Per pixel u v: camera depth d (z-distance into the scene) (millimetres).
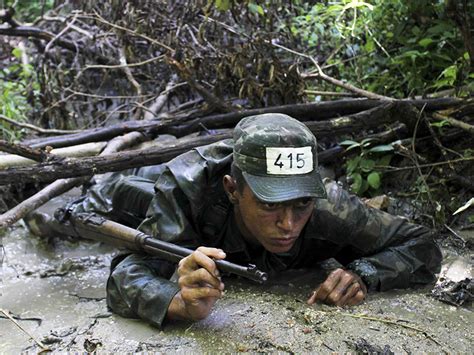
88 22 5102
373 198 3258
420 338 2162
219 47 3832
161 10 4043
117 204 2812
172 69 3904
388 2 3941
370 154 3525
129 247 2416
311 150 2100
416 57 3797
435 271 2574
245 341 2146
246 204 2123
